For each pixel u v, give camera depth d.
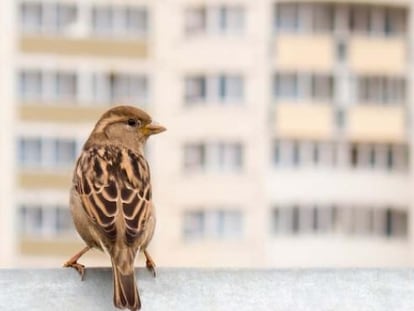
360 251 45.09
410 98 43.78
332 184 44.66
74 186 8.14
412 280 7.20
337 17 43.53
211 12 43.91
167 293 7.10
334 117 43.84
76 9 43.94
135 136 8.63
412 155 44.16
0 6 43.72
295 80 43.91
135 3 43.88
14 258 44.72
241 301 7.02
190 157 44.72
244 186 44.78
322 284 7.13
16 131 44.16
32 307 6.95
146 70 44.16
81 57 44.06
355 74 43.62
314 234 45.03
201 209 45.09
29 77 44.09
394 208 45.03
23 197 44.41
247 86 44.03
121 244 7.40
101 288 7.14
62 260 44.59
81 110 44.16
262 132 44.28
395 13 43.38
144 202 7.72
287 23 43.75
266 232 44.88
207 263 45.16
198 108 44.34
